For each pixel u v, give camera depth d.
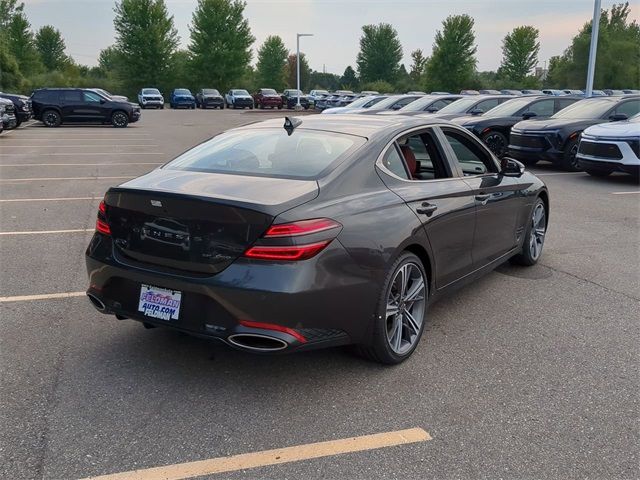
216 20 68.50
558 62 74.88
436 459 2.80
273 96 53.06
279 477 2.65
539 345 4.10
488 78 80.75
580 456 2.84
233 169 3.75
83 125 28.80
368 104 21.28
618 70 64.19
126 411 3.17
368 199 3.54
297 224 3.08
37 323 4.34
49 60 85.38
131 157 15.81
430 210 3.92
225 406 3.24
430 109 18.27
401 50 84.12
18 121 25.41
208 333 3.15
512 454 2.84
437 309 4.80
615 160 11.29
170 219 3.26
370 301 3.42
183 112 45.50
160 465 2.72
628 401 3.36
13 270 5.63
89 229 7.36
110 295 3.56
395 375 3.63
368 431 3.02
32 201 9.20
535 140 13.29
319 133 4.07
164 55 68.31
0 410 3.15
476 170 4.89
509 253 5.41
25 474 2.64
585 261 6.23
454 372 3.68
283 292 3.01
